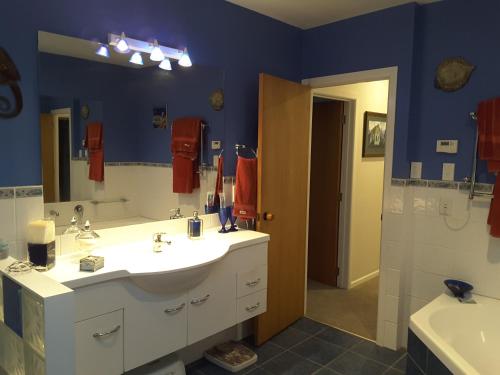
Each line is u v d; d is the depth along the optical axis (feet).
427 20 9.23
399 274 9.62
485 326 8.09
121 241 7.71
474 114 8.47
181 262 6.64
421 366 6.94
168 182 8.41
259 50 10.07
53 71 6.59
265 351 9.67
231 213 9.29
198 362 9.14
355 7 9.55
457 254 9.07
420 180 9.50
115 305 6.05
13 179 6.23
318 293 13.42
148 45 7.74
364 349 9.82
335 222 13.82
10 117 6.15
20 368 5.26
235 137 9.68
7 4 6.02
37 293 4.45
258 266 8.59
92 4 6.98
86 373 5.81
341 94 12.50
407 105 9.35
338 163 13.58
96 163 7.26
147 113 7.95
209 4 8.86
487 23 8.41
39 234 5.94
